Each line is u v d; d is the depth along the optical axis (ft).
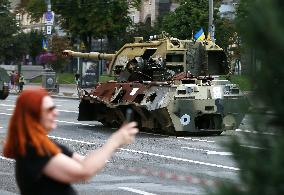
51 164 23.20
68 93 261.24
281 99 19.65
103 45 317.63
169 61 121.90
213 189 20.11
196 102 108.88
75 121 145.48
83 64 249.96
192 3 239.30
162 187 62.64
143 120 116.67
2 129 121.49
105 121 130.82
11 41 397.19
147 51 124.16
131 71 120.98
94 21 284.61
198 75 122.01
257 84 19.99
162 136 111.55
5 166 76.95
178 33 239.71
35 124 23.81
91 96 126.31
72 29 289.94
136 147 95.50
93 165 23.39
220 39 183.01
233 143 20.40
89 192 60.44
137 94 114.83
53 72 261.65
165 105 107.96
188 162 79.46
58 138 108.47
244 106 20.49
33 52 420.77
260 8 19.49
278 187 19.10
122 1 287.48
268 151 19.81
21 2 404.57
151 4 353.10
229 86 110.83
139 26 300.40
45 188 23.26
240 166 20.01
